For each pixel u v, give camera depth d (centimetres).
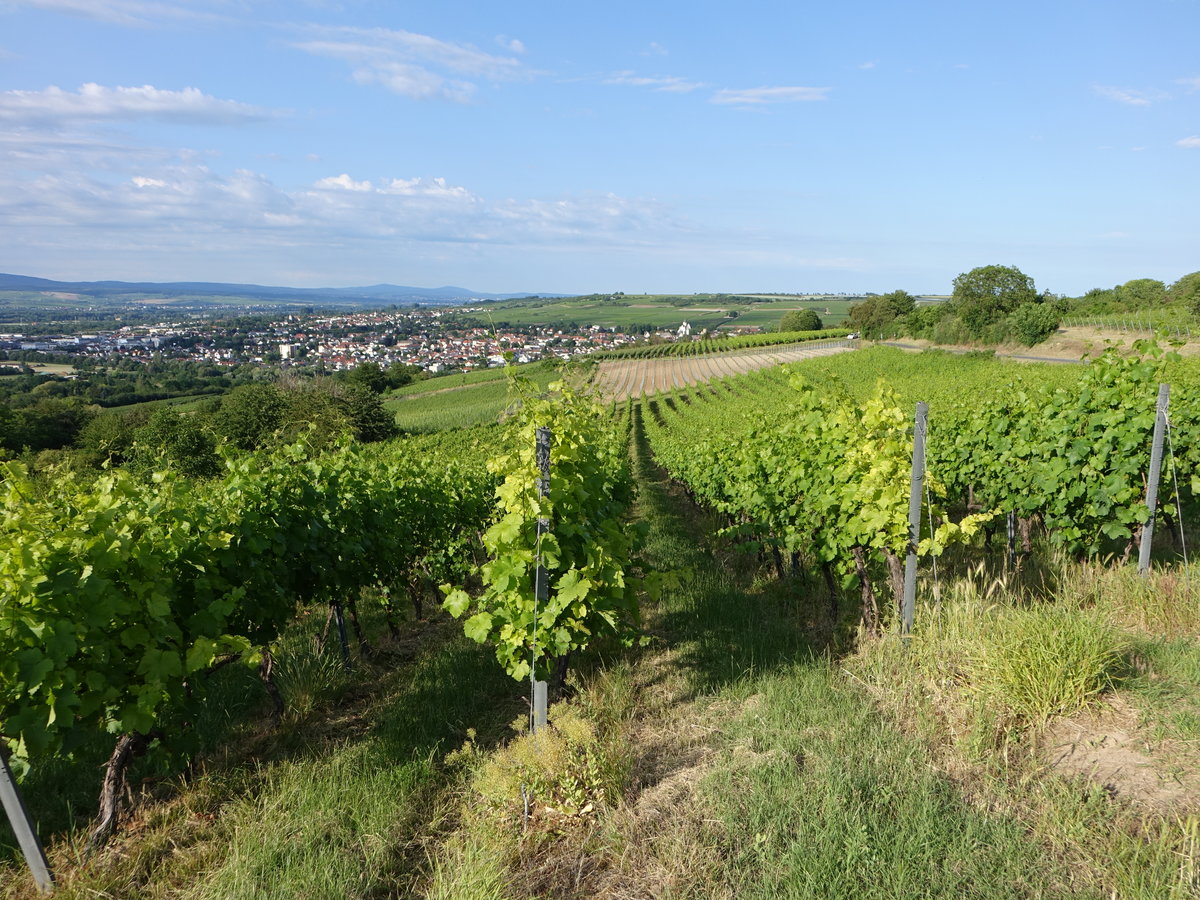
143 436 3338
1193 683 434
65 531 395
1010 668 429
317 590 646
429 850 382
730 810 360
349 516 699
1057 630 450
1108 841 309
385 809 411
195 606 468
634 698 541
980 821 334
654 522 1379
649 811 379
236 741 548
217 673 640
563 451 533
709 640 653
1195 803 328
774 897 302
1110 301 8069
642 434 3944
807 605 761
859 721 441
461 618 867
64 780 490
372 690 643
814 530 682
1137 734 388
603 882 334
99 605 384
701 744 455
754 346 10331
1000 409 934
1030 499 723
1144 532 618
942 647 493
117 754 419
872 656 530
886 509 561
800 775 390
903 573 595
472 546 1182
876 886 298
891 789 366
